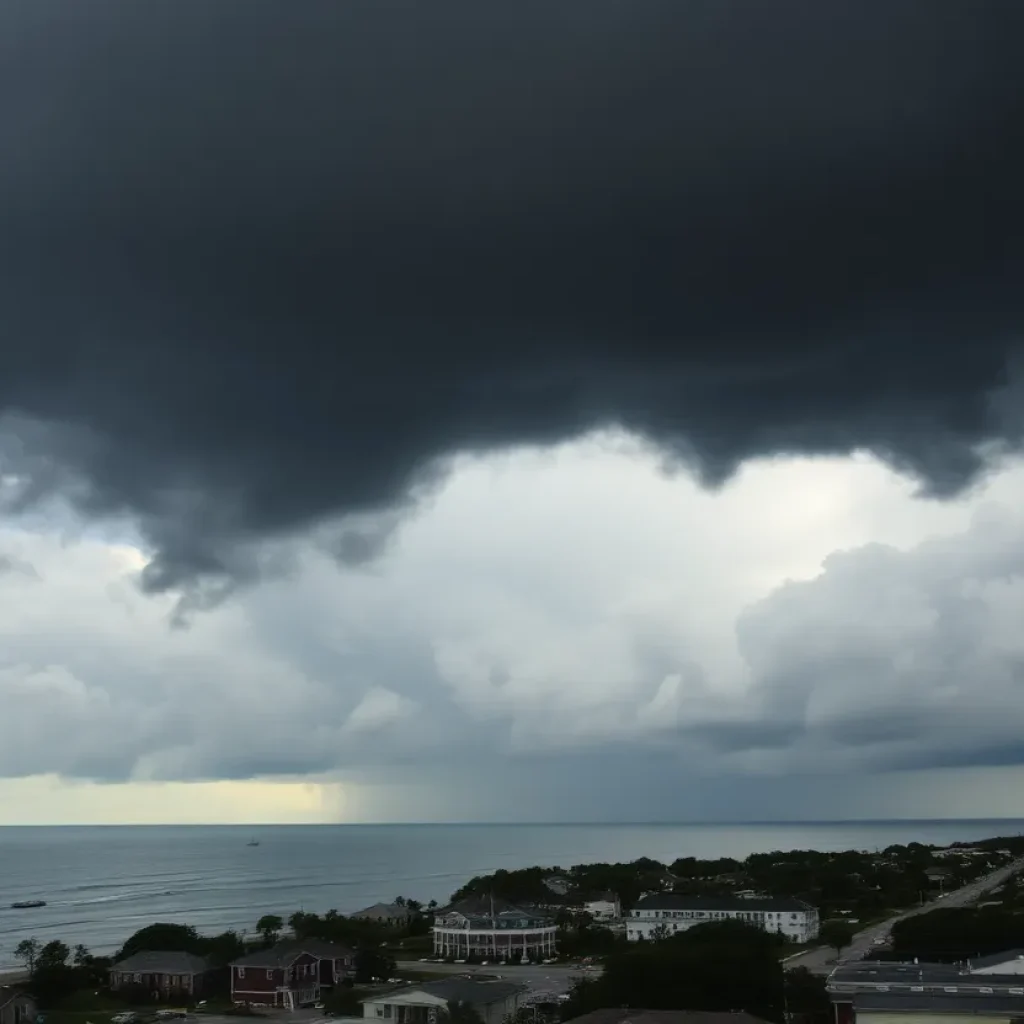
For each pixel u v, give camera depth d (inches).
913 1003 5039.4
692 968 6141.7
